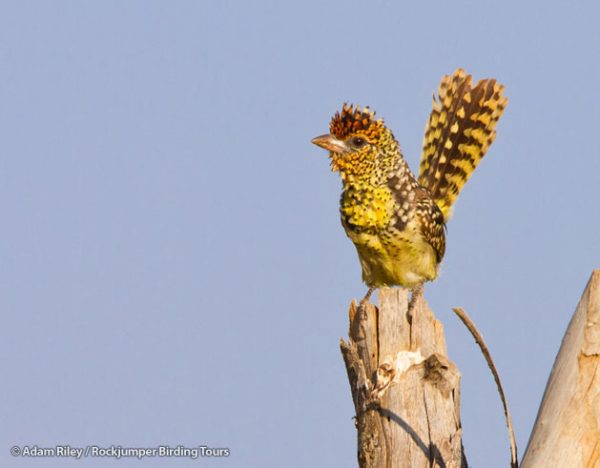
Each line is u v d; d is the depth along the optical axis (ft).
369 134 44.88
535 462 28.12
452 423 31.91
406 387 32.40
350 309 35.94
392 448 31.83
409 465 31.45
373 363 33.58
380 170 45.01
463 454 32.42
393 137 45.73
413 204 45.14
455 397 32.24
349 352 33.94
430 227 45.47
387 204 44.83
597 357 28.43
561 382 28.76
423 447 31.58
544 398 29.19
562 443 27.94
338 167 45.50
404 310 33.83
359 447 32.78
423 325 33.60
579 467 27.66
